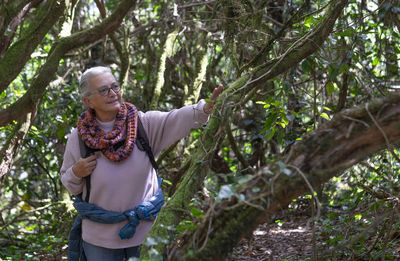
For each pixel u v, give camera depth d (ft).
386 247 9.56
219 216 5.91
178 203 7.70
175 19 19.22
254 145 20.47
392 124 5.35
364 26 13.37
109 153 8.36
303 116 18.38
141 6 22.18
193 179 7.94
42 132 19.97
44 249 15.26
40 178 22.52
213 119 8.37
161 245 7.23
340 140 5.61
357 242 10.52
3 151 15.39
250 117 20.24
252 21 13.34
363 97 15.20
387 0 12.29
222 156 20.88
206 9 20.83
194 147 19.08
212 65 20.22
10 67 10.50
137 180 8.50
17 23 13.07
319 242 12.57
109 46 24.30
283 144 17.53
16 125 15.53
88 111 8.82
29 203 21.50
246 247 13.82
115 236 8.46
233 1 12.77
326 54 11.30
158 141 8.84
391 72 15.11
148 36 22.09
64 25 14.28
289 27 11.82
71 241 9.12
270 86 15.56
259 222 5.87
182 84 22.12
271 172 5.74
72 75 22.67
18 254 15.46
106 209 8.49
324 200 16.70
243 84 8.76
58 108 20.24
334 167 5.63
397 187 11.84
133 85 23.31
